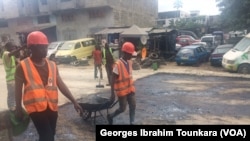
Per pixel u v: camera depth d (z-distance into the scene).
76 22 29.78
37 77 2.83
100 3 27.14
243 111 6.98
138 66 16.47
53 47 21.48
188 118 6.42
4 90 10.34
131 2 31.55
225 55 14.91
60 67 18.94
